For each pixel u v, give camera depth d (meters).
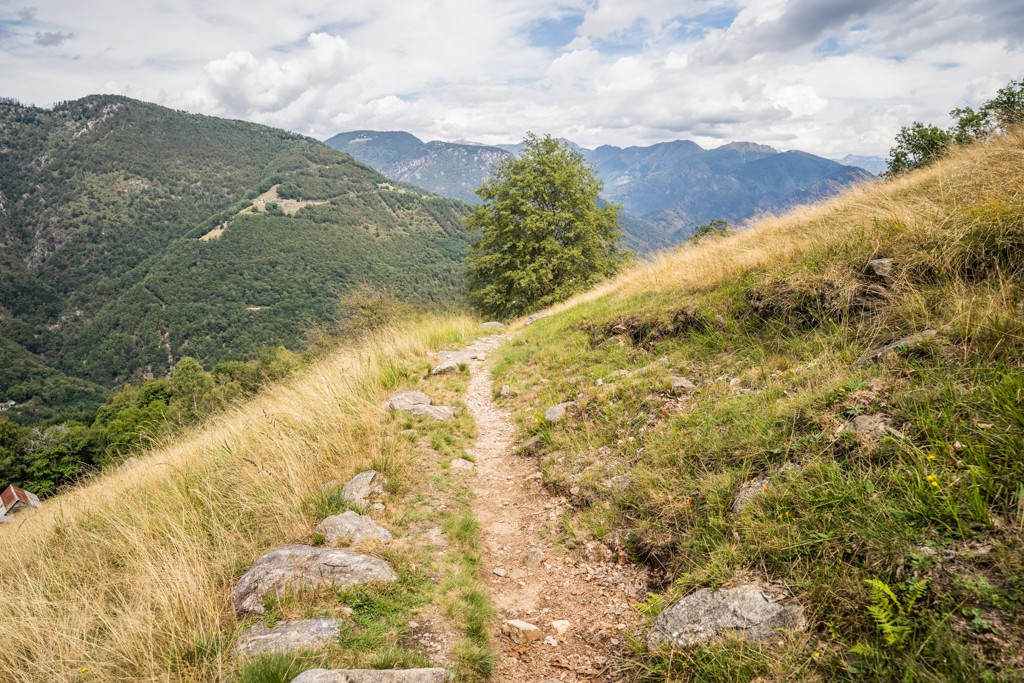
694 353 7.73
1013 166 7.23
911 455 3.51
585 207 27.39
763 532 3.70
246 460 6.85
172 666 3.49
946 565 2.82
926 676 2.39
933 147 20.09
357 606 4.02
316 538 5.03
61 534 6.86
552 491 6.27
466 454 7.49
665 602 3.83
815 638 2.93
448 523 5.58
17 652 4.01
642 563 4.56
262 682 3.11
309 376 10.63
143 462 9.23
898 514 3.22
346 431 7.45
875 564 3.05
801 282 6.89
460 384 10.85
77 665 3.71
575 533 5.24
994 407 3.44
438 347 14.80
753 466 4.49
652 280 12.47
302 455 6.77
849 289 6.14
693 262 11.00
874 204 8.63
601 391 7.89
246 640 3.60
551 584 4.73
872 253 6.43
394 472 6.49
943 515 3.06
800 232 9.09
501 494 6.56
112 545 5.77
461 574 4.71
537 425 7.96
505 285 26.83
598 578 4.63
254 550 4.96
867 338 5.44
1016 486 2.98
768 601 3.25
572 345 11.09
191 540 5.09
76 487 10.45
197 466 7.40
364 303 21.92
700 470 4.96
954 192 7.00
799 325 6.73
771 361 6.28
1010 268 4.99
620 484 5.57
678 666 3.20
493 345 15.23
